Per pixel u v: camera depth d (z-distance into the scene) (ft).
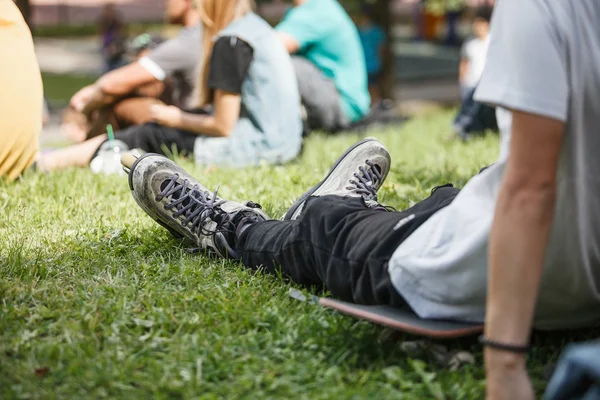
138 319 11.07
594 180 9.02
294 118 22.97
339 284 10.99
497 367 8.53
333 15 30.32
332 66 30.73
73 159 22.58
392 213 10.92
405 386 9.41
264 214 13.69
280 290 12.17
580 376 7.49
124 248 14.10
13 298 11.86
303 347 10.43
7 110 19.45
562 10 8.52
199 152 22.67
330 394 9.20
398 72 86.07
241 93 22.75
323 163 23.16
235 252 13.28
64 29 118.21
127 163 13.96
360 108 31.37
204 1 22.39
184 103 25.62
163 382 9.41
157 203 13.66
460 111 30.78
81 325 10.91
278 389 9.41
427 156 25.55
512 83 8.42
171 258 13.67
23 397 9.19
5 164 19.84
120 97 24.88
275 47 22.72
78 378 9.53
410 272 9.89
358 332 10.78
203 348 10.28
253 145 22.63
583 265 9.29
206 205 13.65
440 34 121.19
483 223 9.37
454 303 9.71
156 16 140.26
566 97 8.45
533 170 8.43
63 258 13.53
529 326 8.54
